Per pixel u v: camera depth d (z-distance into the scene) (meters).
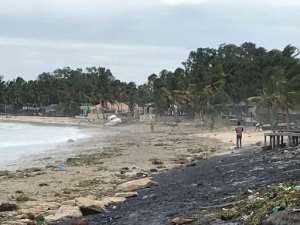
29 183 31.20
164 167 38.47
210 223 14.55
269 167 28.50
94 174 35.12
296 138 42.69
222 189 22.36
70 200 23.31
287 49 122.31
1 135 100.25
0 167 43.97
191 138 76.19
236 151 47.44
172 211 18.39
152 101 168.12
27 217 20.05
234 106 120.38
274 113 79.62
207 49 164.12
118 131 114.44
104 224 17.88
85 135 100.81
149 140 76.19
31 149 65.00
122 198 23.70
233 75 126.25
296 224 11.91
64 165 42.00
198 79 137.75
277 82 75.00
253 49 158.12
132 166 39.88
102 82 195.50
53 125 159.88
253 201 15.57
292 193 14.55
